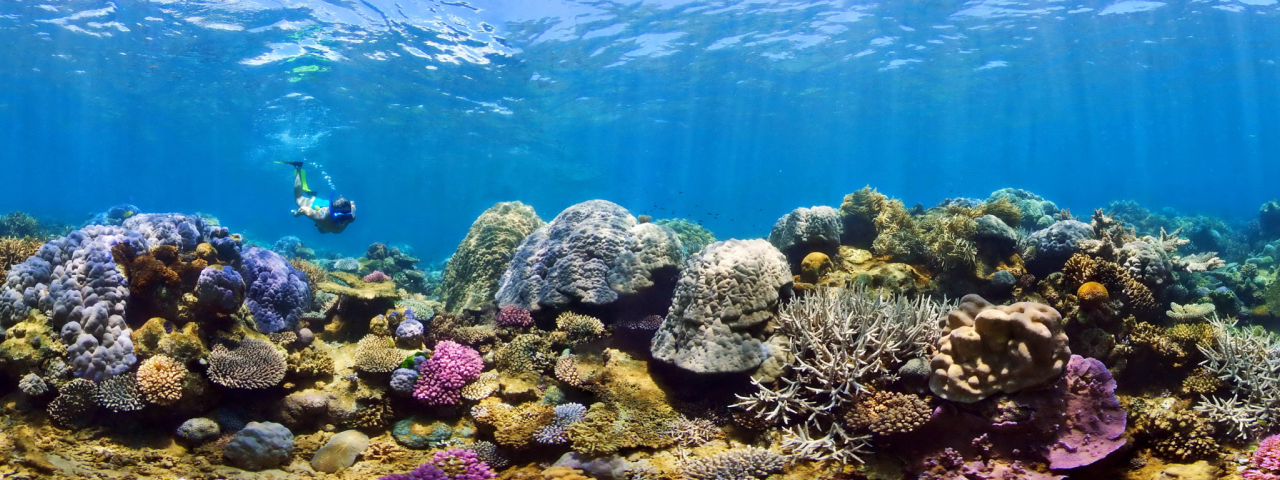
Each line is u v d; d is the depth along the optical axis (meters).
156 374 3.27
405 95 18.30
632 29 14.02
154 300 3.59
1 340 3.38
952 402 3.12
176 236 4.05
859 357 3.30
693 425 3.48
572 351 3.88
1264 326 4.65
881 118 27.59
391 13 12.37
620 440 3.35
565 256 4.27
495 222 5.25
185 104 20.19
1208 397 3.42
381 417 3.57
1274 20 14.50
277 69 15.62
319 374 3.64
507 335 4.08
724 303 3.58
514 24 13.36
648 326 3.99
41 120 25.91
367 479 3.23
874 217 4.93
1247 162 64.75
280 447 3.31
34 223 9.28
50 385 3.29
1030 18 14.10
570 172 37.03
